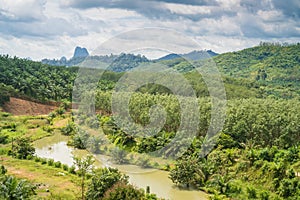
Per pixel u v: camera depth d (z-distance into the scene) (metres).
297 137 42.12
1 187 22.31
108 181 24.20
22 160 38.91
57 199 25.56
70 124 54.31
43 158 38.81
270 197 27.72
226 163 34.19
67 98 83.88
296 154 35.31
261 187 29.72
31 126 59.16
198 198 29.08
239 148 38.41
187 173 31.06
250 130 41.28
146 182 30.08
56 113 70.69
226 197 29.09
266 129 40.81
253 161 32.88
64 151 44.19
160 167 30.14
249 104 44.66
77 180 30.36
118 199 21.17
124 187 21.98
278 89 74.38
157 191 29.19
